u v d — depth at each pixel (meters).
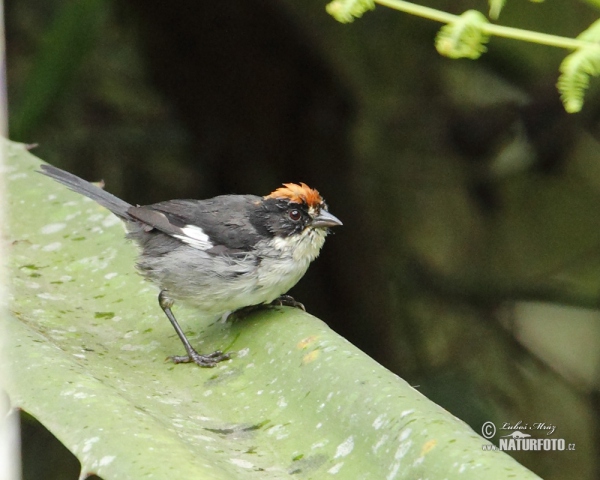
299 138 12.44
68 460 10.01
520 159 12.05
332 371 5.23
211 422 5.29
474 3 11.64
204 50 11.97
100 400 4.57
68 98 12.55
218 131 12.54
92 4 10.26
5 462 4.42
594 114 11.36
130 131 12.83
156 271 7.02
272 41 11.90
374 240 12.62
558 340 13.93
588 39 5.57
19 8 12.62
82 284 7.14
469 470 4.06
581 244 13.09
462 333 12.48
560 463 12.26
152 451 4.16
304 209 7.58
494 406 11.67
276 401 5.37
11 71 12.38
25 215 7.83
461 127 12.20
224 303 7.17
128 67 12.99
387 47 12.17
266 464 4.74
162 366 6.19
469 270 13.07
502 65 11.69
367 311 12.41
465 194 13.16
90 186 7.96
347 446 4.71
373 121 12.73
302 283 12.26
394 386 4.90
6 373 4.77
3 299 5.75
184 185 12.88
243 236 7.33
